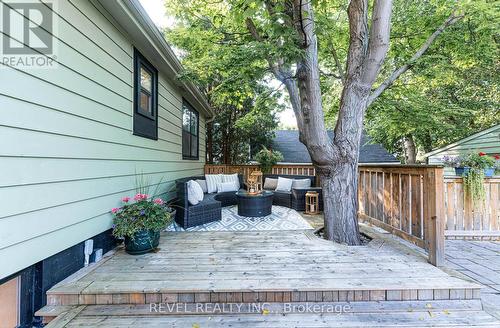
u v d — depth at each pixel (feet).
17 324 5.98
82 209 8.01
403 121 20.84
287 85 12.01
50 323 5.84
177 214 13.91
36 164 6.30
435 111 21.49
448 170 21.26
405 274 7.42
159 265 8.06
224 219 15.12
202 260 8.46
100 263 8.25
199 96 21.42
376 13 9.31
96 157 8.78
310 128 10.38
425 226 8.91
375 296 6.66
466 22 13.58
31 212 6.14
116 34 10.09
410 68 14.89
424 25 14.97
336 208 10.57
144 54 12.68
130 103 11.26
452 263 9.32
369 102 12.42
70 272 7.43
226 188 20.42
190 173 22.49
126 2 9.12
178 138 18.71
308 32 10.12
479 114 32.01
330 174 10.72
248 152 36.14
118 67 10.25
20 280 6.07
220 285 6.71
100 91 9.04
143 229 9.05
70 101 7.51
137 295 6.49
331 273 7.46
